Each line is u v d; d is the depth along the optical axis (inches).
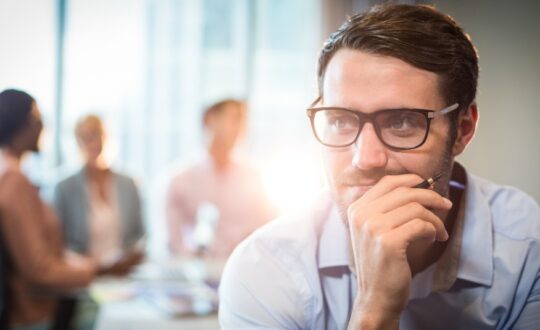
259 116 176.4
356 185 31.2
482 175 134.3
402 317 35.0
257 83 176.6
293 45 177.6
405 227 29.7
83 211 119.7
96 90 161.5
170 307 79.4
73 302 89.1
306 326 36.0
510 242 35.6
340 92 30.7
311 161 175.6
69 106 158.7
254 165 128.1
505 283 34.8
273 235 36.4
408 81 30.0
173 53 169.3
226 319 35.8
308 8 177.8
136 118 166.4
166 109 168.4
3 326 79.4
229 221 123.0
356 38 30.4
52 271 83.6
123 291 88.9
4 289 79.0
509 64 133.5
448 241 34.8
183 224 122.9
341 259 35.0
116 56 163.2
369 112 30.2
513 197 37.9
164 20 168.9
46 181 153.2
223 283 36.5
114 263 100.1
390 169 30.7
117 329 74.7
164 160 167.9
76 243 119.0
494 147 134.4
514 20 132.3
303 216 37.5
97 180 123.7
